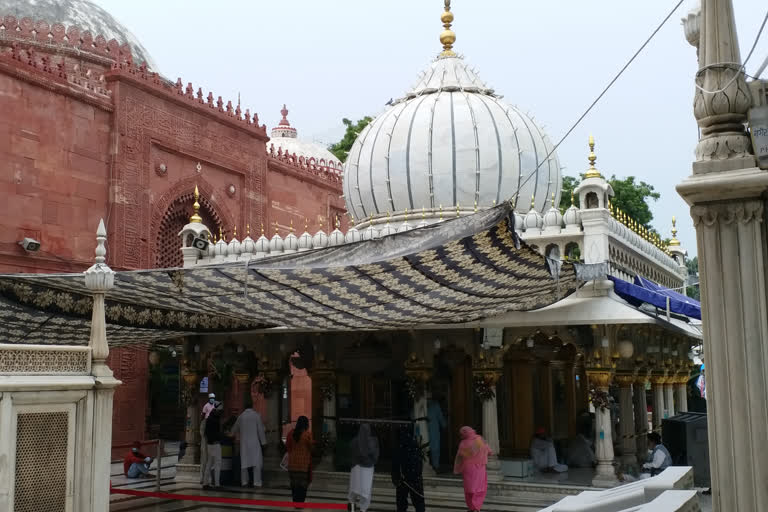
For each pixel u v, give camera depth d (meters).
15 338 9.38
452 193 12.12
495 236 6.27
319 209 21.30
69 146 13.59
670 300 8.92
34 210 12.88
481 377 10.16
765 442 2.72
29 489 5.02
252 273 6.48
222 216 17.22
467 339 10.32
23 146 12.75
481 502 8.17
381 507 9.36
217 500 8.25
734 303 2.82
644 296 9.13
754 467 2.72
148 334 10.05
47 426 5.19
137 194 14.84
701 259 2.91
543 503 9.36
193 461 11.99
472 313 9.34
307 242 10.93
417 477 8.43
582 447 11.60
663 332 12.33
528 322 9.61
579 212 9.37
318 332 11.52
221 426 12.24
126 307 8.81
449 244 6.11
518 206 12.30
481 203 12.14
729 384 2.79
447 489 10.04
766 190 2.80
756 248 2.81
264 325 10.04
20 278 7.28
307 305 8.09
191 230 11.60
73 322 8.65
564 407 12.62
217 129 17.14
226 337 12.16
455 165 12.12
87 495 5.37
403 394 12.06
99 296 5.74
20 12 17.38
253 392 17.05
